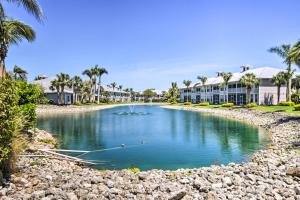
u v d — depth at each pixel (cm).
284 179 852
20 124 812
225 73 7056
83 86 8888
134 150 1722
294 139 1819
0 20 1430
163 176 920
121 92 14125
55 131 2594
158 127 2991
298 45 2981
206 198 692
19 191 674
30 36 2308
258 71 6256
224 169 1018
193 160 1450
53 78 8312
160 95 16000
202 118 4109
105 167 1297
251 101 6131
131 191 714
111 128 2889
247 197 706
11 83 779
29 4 1273
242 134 2373
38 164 998
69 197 645
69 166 1147
